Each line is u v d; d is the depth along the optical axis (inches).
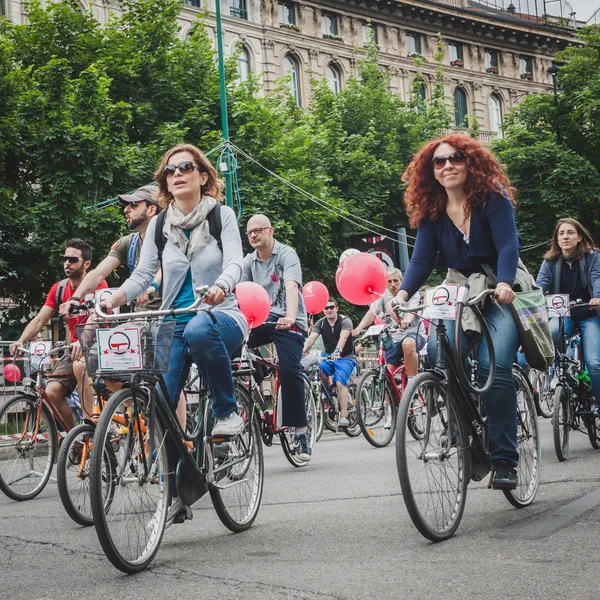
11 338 851.4
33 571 159.9
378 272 380.2
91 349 157.3
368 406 388.2
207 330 174.6
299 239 1018.1
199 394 180.5
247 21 1592.0
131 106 919.7
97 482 146.0
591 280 284.4
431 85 1889.8
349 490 240.1
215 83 1027.3
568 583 127.7
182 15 1502.2
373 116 1342.3
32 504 258.1
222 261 180.2
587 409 294.5
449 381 170.2
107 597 136.1
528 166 1317.7
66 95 823.1
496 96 2018.9
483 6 2140.7
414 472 159.9
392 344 397.4
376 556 153.6
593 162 1389.0
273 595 130.9
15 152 792.9
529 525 171.5
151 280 181.6
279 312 305.7
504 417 181.6
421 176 186.5
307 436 326.3
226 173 868.0
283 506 220.5
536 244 1298.0
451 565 142.9
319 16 1713.8
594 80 1384.1
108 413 149.6
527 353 185.9
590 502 192.4
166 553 168.9
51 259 770.8
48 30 942.4
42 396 277.6
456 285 170.7
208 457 178.1
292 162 1048.8
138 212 243.8
